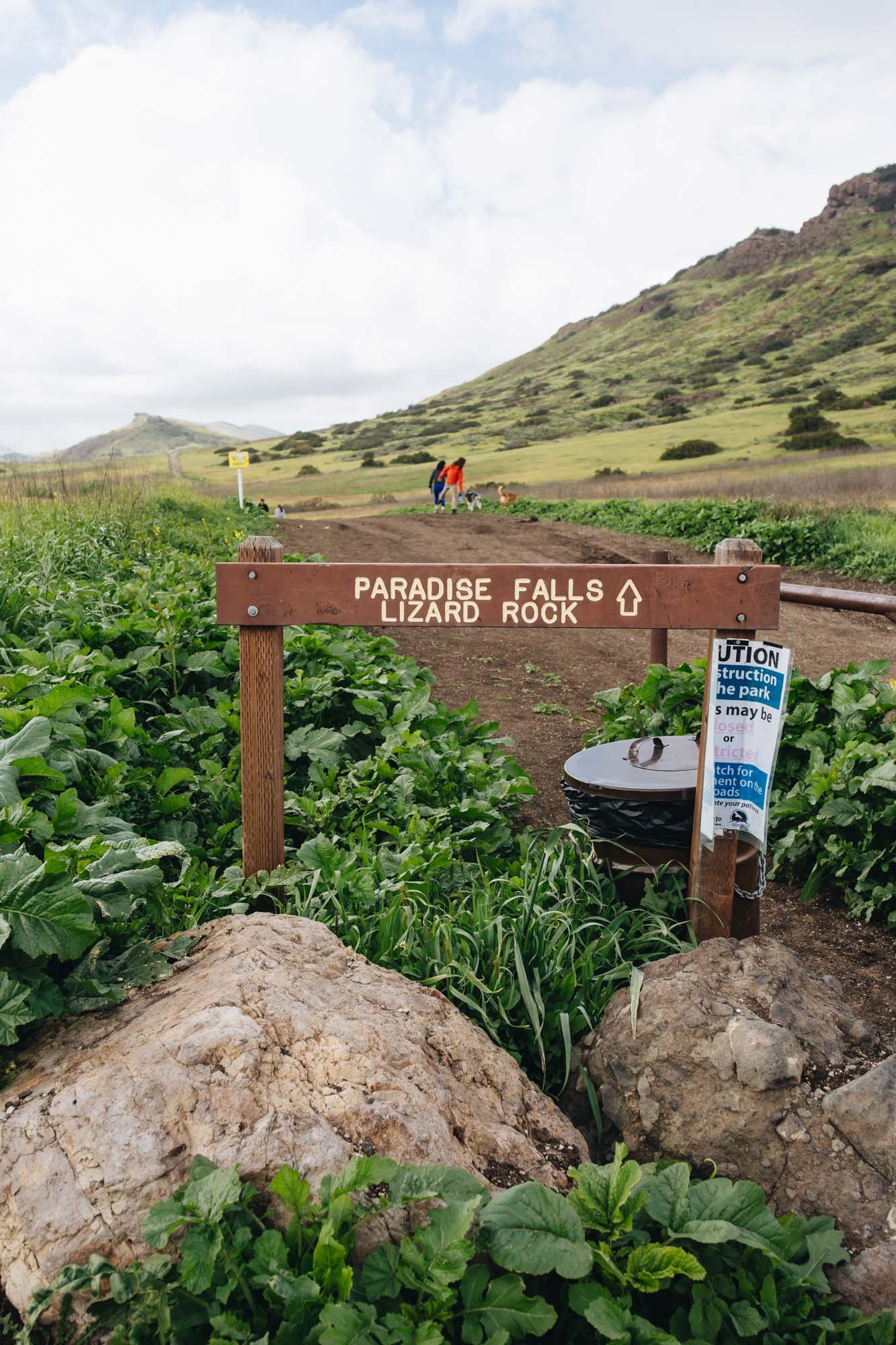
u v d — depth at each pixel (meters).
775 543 15.12
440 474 27.69
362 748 5.50
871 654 9.73
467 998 2.94
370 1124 2.10
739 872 3.45
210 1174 1.83
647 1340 1.79
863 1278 2.17
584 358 176.50
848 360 106.50
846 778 4.26
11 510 12.02
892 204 189.00
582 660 9.41
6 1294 1.85
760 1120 2.51
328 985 2.59
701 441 56.72
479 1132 2.27
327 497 53.12
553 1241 1.89
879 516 16.55
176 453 133.50
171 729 5.22
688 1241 2.08
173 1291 1.75
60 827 3.20
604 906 3.61
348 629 8.15
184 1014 2.31
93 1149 1.96
